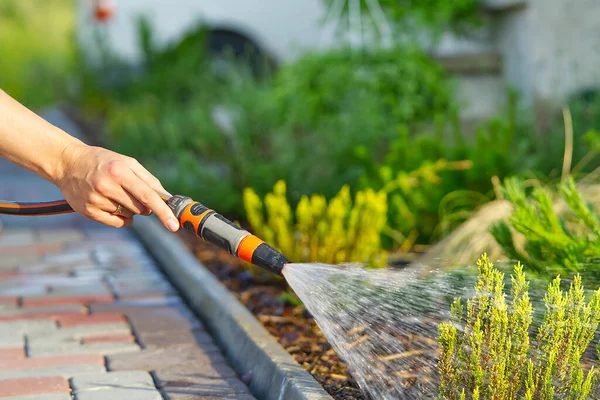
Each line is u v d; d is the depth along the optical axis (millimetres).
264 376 3184
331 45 8680
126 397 3088
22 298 4609
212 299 4156
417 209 5074
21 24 22406
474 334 2338
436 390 2529
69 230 6844
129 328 4043
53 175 2533
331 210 4246
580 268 2926
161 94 10828
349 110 6527
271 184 6070
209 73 9531
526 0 7355
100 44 12141
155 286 4914
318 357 3336
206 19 11336
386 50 7637
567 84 7117
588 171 5266
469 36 8156
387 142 6363
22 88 15945
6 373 3371
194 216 2533
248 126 6578
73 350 3686
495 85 7941
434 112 7305
